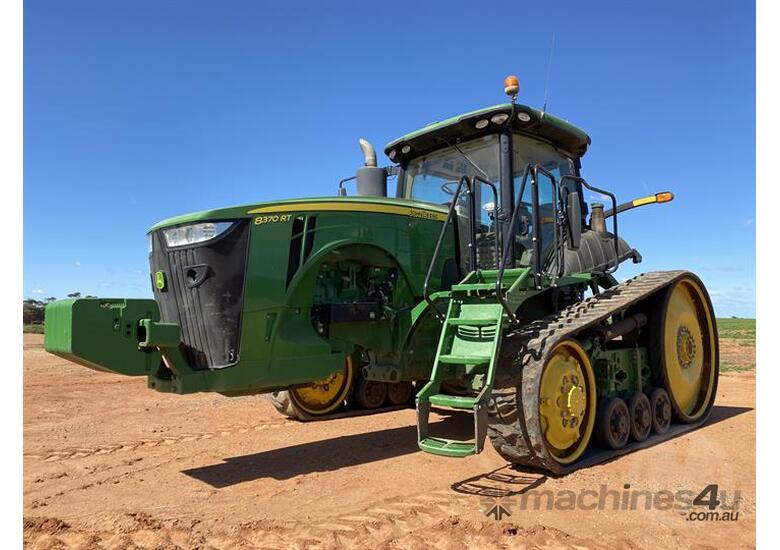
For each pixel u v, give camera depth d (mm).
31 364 13062
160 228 4309
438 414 6820
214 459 4871
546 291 5383
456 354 4348
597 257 5859
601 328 4914
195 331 4129
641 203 6320
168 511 3590
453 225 5527
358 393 6766
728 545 3027
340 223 4691
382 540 3088
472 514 3436
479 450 3742
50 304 3795
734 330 30234
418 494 3830
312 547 3012
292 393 6266
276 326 4277
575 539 3086
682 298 6176
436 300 5074
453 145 5672
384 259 5000
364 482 4125
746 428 5805
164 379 4004
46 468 4637
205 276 4066
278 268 4297
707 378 6332
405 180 6133
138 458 4930
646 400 5273
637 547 3004
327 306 4594
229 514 3523
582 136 5836
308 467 4562
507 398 4109
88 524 3365
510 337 4371
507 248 4328
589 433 4586
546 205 5684
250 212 4219
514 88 5023
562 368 4398
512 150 5293
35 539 3145
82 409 7477
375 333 4980
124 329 3725
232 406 7605
